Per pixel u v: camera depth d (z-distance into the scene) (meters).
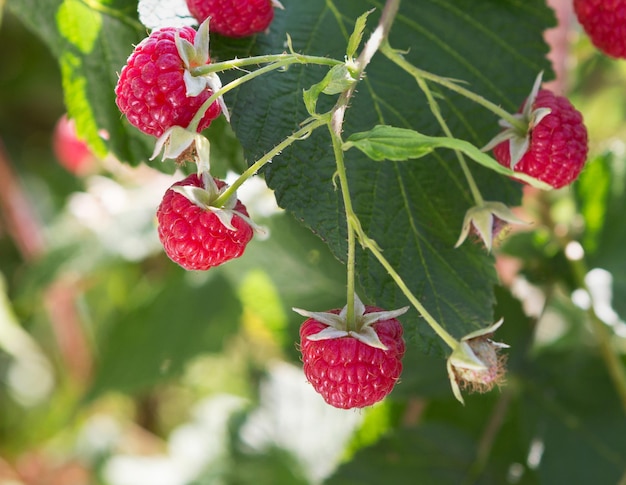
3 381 0.69
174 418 0.74
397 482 0.43
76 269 0.51
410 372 0.43
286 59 0.33
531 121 0.35
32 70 0.73
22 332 0.60
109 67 0.40
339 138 0.32
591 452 0.43
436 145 0.31
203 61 0.33
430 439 0.44
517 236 0.45
